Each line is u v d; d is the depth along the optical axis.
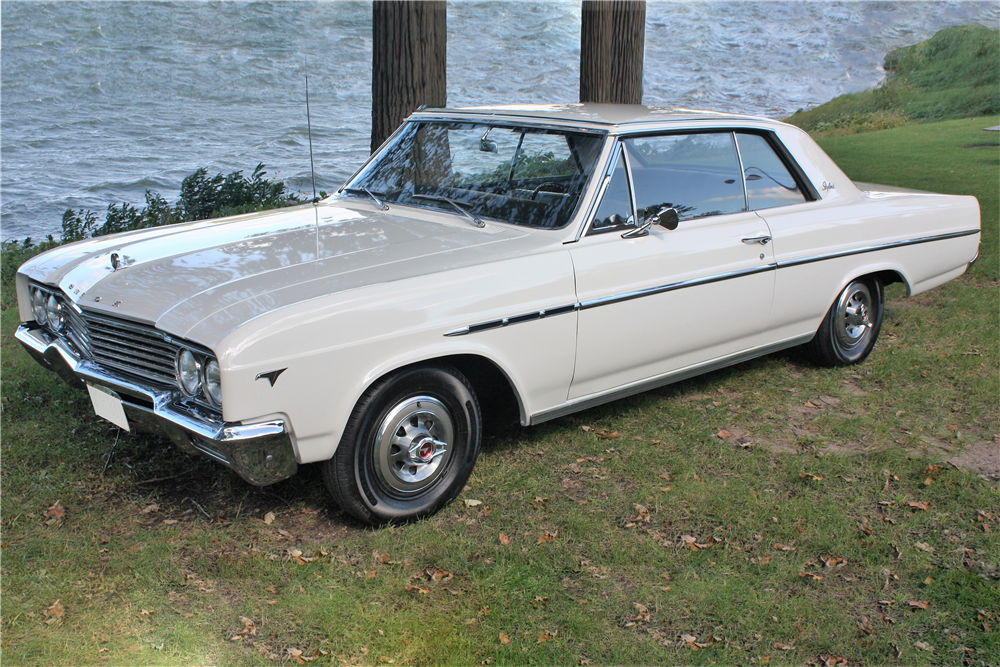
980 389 4.81
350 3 51.59
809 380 5.06
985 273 7.30
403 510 3.33
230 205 9.14
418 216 4.05
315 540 3.22
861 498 3.65
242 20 47.47
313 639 2.66
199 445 2.99
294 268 3.26
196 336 2.81
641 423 4.40
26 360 4.95
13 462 3.69
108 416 3.34
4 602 2.76
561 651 2.64
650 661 2.62
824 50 43.31
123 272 3.38
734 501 3.59
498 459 3.96
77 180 18.14
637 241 3.88
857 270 4.97
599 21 9.01
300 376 2.87
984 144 16.39
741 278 4.32
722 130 4.36
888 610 2.91
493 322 3.36
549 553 3.17
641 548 3.22
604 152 3.81
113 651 2.56
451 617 2.78
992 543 3.30
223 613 2.77
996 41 33.50
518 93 36.06
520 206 3.90
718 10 53.03
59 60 38.56
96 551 3.06
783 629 2.79
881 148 16.50
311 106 31.61
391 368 3.09
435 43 6.13
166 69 37.81
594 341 3.77
